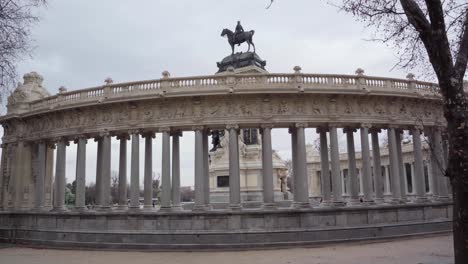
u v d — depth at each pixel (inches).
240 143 2522.1
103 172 2010.3
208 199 1980.8
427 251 1449.3
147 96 1918.1
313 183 4291.3
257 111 1905.8
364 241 1784.0
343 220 1831.9
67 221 2030.0
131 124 1978.3
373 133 2138.3
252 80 1918.1
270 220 1775.3
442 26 677.3
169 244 1761.8
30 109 2404.0
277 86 1889.8
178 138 2037.4
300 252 1535.4
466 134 650.8
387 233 1870.1
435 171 2151.8
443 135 2198.6
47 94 2615.7
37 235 2100.1
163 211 1860.2
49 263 1424.7
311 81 1946.4
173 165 2010.3
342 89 1915.6
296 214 1791.3
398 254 1396.4
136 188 1940.2
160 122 1945.1
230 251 1646.2
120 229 1888.5
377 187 2084.2
